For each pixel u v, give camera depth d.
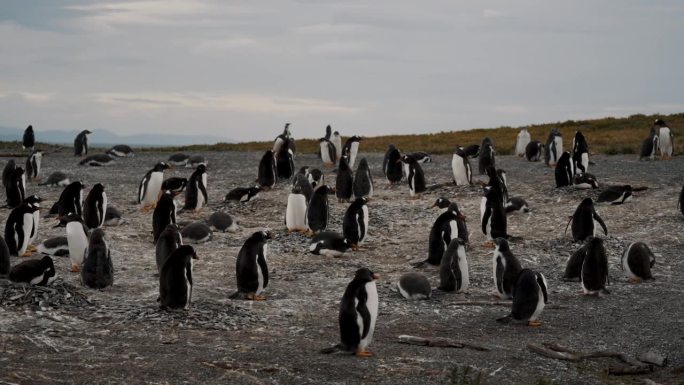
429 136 52.38
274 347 11.03
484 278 16.48
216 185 29.00
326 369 10.02
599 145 41.16
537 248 19.05
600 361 11.17
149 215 23.22
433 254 17.17
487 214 19.28
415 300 14.62
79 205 21.08
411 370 10.14
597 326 12.98
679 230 20.42
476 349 11.37
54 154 42.38
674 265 17.47
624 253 16.34
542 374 10.34
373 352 10.98
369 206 24.44
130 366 9.84
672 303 14.49
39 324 11.63
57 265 16.27
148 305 13.03
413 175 25.61
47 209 23.62
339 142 36.78
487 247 19.44
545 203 24.48
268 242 19.77
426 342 11.51
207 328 12.01
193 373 9.66
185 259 12.68
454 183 27.42
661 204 23.55
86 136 41.31
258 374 9.75
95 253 14.34
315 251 18.66
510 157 37.25
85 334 11.32
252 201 25.23
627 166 31.78
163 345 10.92
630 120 51.25
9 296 12.68
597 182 26.03
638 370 10.69
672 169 30.53
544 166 32.59
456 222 17.28
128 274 15.90
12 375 9.18
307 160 37.62
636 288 15.63
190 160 34.75
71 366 9.73
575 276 16.25
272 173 27.39
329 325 12.67
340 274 16.83
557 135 32.34
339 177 25.16
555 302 14.62
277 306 13.84
